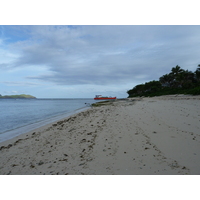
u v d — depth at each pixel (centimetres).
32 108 4428
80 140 773
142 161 488
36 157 612
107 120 1227
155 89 8481
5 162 593
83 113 2180
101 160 520
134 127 917
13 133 1270
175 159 482
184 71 7512
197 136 673
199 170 412
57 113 2947
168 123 931
